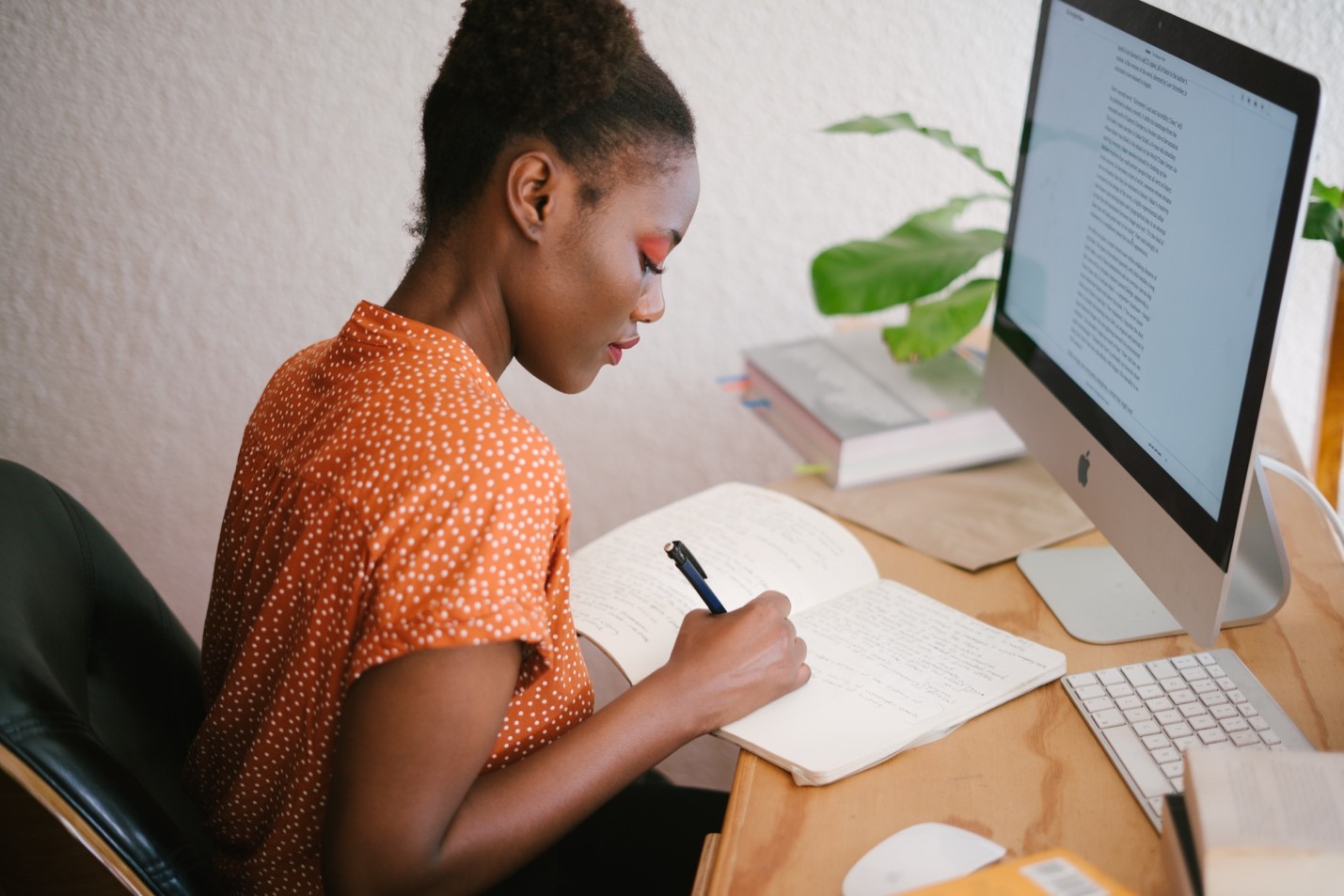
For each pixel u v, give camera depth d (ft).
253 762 2.40
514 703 2.41
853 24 4.41
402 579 2.08
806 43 4.46
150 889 2.29
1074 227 3.11
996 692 2.65
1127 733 2.52
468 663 2.06
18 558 2.62
